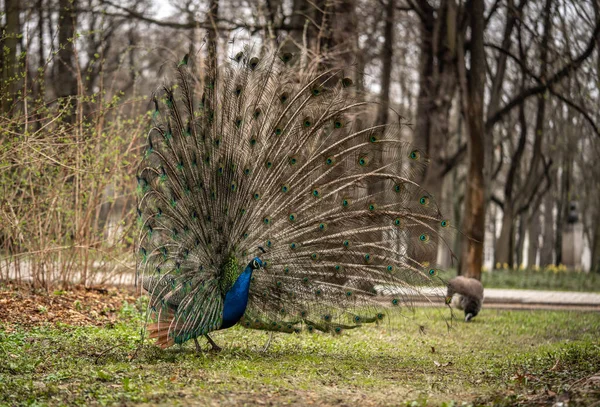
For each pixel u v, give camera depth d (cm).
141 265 950
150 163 984
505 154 4625
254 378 853
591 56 2652
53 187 1376
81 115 1363
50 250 1312
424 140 3025
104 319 1291
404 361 1082
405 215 1022
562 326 1659
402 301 1027
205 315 955
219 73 1034
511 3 2659
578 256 4312
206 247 973
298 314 1026
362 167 1035
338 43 2033
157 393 743
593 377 834
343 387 843
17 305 1288
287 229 1016
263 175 1009
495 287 2931
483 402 767
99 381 802
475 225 2306
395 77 3347
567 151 4047
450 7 2508
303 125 1030
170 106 997
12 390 743
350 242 1027
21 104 1444
